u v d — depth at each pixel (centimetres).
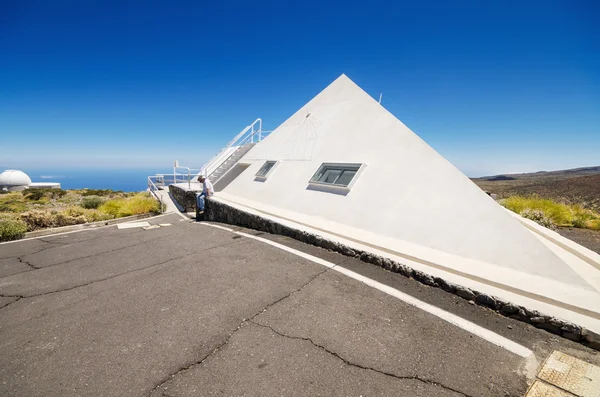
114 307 378
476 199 515
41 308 380
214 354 279
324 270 472
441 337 299
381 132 796
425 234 522
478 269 409
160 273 494
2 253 637
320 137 971
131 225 957
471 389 233
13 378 251
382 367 259
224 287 427
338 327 320
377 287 409
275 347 288
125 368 262
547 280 376
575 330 287
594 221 902
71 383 245
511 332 305
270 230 715
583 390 228
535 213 888
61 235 819
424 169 631
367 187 692
